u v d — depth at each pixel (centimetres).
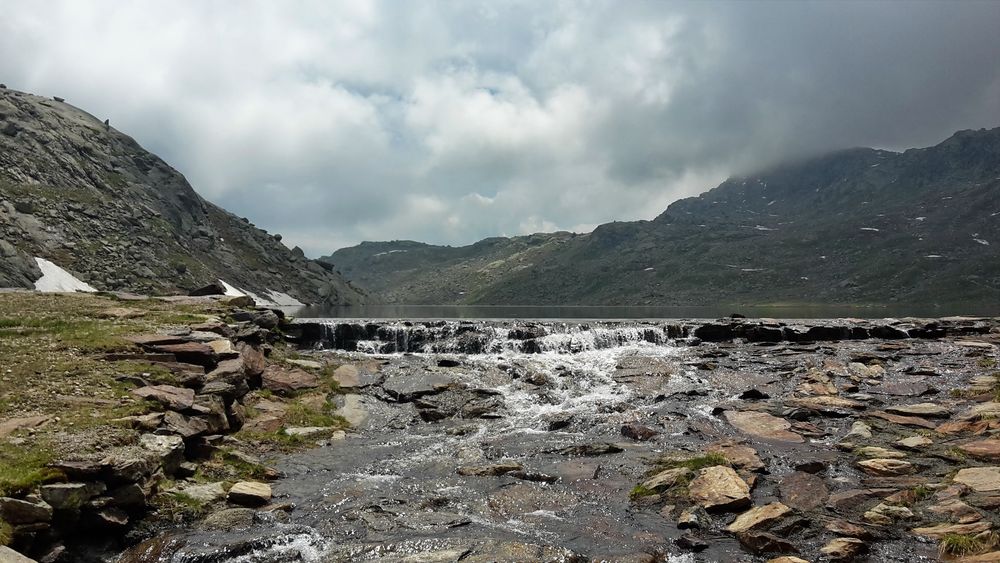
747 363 2983
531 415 2341
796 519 1231
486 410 2389
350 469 1728
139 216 13025
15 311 2645
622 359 3086
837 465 1595
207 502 1377
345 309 13025
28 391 1620
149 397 1725
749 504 1340
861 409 2173
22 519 1062
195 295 4028
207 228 16162
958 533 1106
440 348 3428
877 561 1058
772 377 2703
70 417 1487
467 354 3334
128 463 1261
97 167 13862
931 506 1252
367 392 2588
